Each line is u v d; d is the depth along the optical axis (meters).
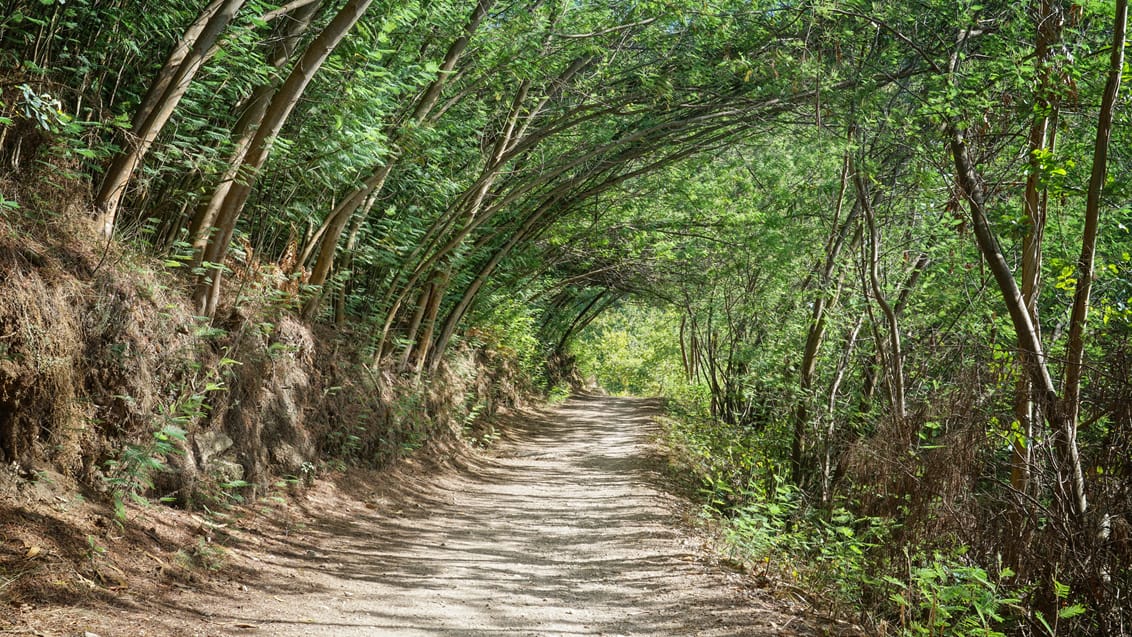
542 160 14.62
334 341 12.03
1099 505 6.05
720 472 15.19
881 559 7.39
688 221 17.97
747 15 11.55
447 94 11.51
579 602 6.55
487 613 6.07
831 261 15.03
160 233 8.41
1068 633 5.96
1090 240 7.36
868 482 8.70
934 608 5.61
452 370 18.52
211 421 8.08
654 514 10.84
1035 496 6.80
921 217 14.12
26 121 6.56
